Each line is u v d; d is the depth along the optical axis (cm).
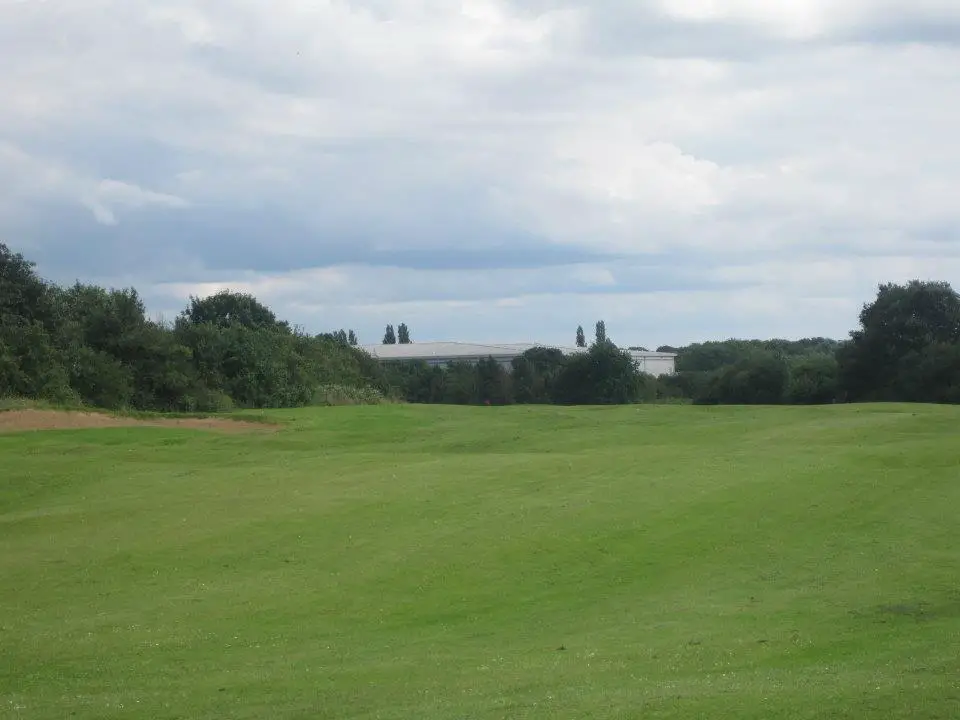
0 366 6212
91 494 3444
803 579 2350
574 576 2427
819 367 9281
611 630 2052
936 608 2083
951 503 2934
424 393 11506
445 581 2398
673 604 2211
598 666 1788
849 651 1814
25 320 6950
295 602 2272
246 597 2306
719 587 2322
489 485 3288
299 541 2722
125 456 4284
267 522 2911
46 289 7362
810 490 3097
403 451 4525
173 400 7275
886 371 8506
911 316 8419
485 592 2330
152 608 2238
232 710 1606
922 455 3534
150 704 1650
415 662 1873
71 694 1727
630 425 5075
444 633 2080
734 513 2878
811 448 3831
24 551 2697
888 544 2586
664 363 15162
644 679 1675
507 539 2678
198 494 3353
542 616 2173
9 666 1884
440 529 2788
